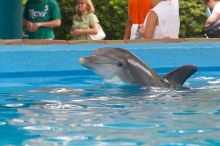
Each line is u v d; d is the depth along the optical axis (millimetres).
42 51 9469
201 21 22859
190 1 23031
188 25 22656
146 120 5496
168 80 7754
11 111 6004
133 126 5215
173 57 10234
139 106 6273
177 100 6684
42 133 4938
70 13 20969
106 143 4570
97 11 21562
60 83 8375
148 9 11180
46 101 6637
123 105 6336
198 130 5059
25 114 5828
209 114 5816
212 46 10594
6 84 8289
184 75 7797
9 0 14633
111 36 22000
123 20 21844
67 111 5973
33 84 8297
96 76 9172
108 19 21734
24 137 4797
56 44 10391
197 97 6918
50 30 13758
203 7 22719
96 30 14391
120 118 5594
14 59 9328
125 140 4672
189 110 6047
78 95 7082
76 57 9641
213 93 7246
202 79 8898
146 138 4742
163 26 10492
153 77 7723
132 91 7277
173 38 10750
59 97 6938
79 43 10578
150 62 10102
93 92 7305
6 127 5199
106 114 5797
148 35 10508
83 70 9625
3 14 14656
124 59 7730
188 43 10836
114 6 21625
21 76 9328
